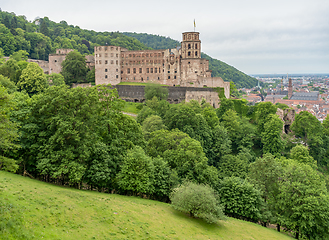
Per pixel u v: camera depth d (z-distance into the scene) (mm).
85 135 65938
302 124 141125
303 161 112500
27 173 70500
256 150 139875
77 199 54844
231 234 59844
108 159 69312
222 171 106562
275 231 70562
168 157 84812
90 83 194375
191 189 63875
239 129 136875
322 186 73438
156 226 53469
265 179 80250
